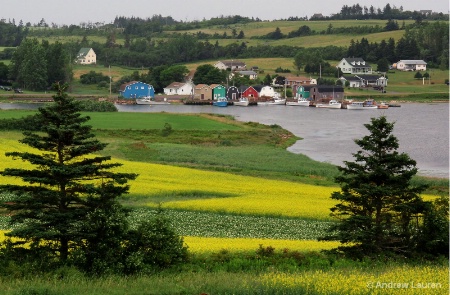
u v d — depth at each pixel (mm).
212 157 117625
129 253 43656
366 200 49625
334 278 39031
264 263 46469
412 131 164125
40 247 43375
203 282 39406
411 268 44469
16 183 78188
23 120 137125
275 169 107938
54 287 37344
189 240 56531
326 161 118688
